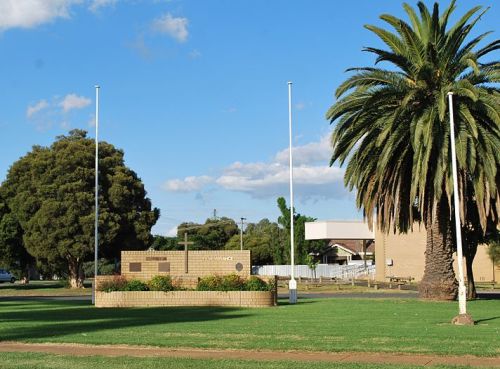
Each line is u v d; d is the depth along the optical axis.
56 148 57.62
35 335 17.55
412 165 31.69
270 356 13.78
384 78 31.00
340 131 31.91
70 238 53.94
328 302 32.62
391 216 32.69
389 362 12.81
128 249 57.69
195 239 97.06
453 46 30.91
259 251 90.19
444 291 32.75
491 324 20.59
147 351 14.67
